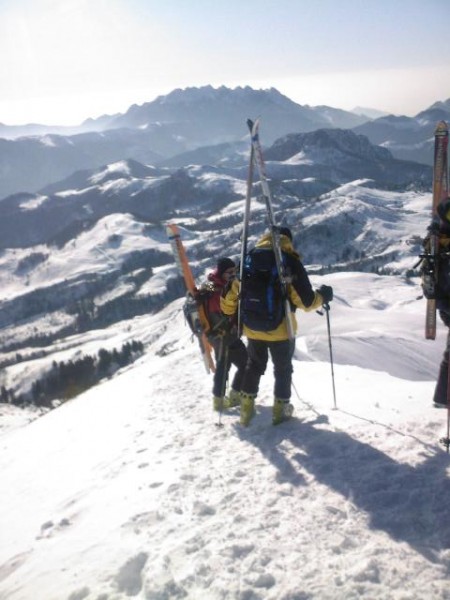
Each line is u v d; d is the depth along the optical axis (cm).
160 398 882
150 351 16025
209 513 394
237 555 331
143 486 470
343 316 4359
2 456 884
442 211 435
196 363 1222
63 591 333
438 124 487
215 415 671
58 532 439
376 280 19188
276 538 344
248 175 531
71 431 876
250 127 516
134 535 383
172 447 567
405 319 4209
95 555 369
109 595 315
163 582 312
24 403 14862
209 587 304
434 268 446
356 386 684
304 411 592
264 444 515
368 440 470
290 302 520
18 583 368
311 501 385
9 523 513
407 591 279
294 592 289
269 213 509
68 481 577
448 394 432
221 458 499
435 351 2984
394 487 382
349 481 402
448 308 453
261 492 412
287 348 536
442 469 395
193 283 716
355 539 331
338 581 293
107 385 1542
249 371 575
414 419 498
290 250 517
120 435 700
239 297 532
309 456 462
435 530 328
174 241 711
